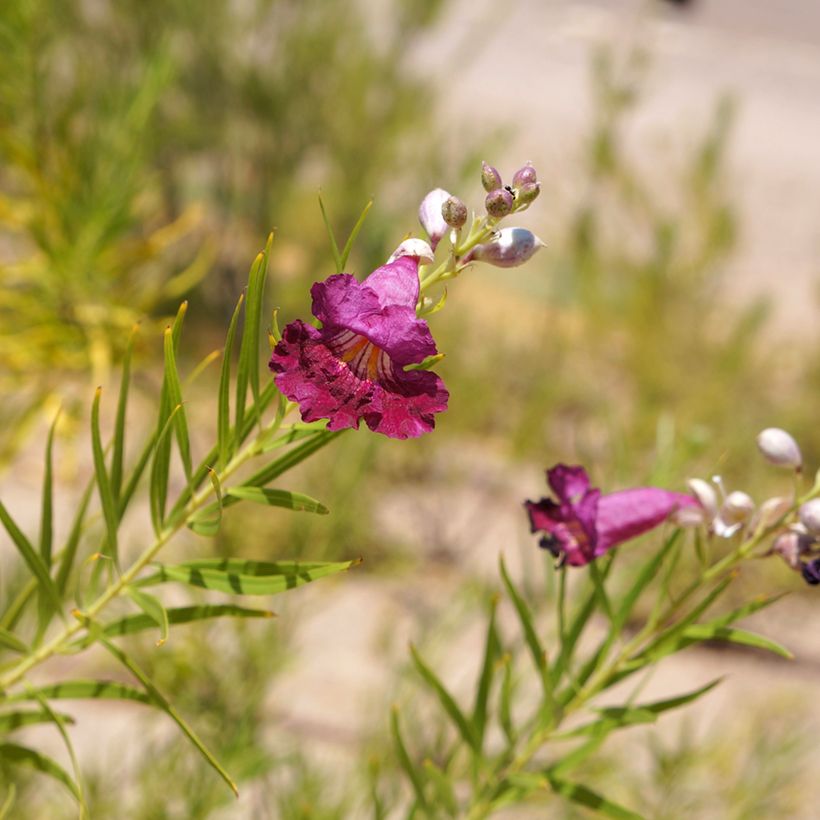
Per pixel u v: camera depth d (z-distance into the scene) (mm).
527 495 2266
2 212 820
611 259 2381
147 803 810
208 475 512
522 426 2186
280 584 514
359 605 1676
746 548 564
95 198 807
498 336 2426
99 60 1255
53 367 849
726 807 943
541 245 478
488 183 477
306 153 2281
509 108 4125
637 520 562
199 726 868
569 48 5160
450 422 2227
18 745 537
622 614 577
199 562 518
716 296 2377
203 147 2150
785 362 2387
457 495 2158
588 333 2420
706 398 2102
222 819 864
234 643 908
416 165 2107
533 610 703
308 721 1220
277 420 504
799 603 2057
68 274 815
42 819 803
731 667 1809
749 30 6348
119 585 520
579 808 807
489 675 598
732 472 2104
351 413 465
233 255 2316
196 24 2082
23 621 709
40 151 816
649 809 897
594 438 2096
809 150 4637
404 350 463
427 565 1925
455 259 478
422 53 4684
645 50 2391
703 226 2314
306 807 743
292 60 2203
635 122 4152
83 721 1174
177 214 2242
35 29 814
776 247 3773
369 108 2172
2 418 892
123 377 517
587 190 2422
